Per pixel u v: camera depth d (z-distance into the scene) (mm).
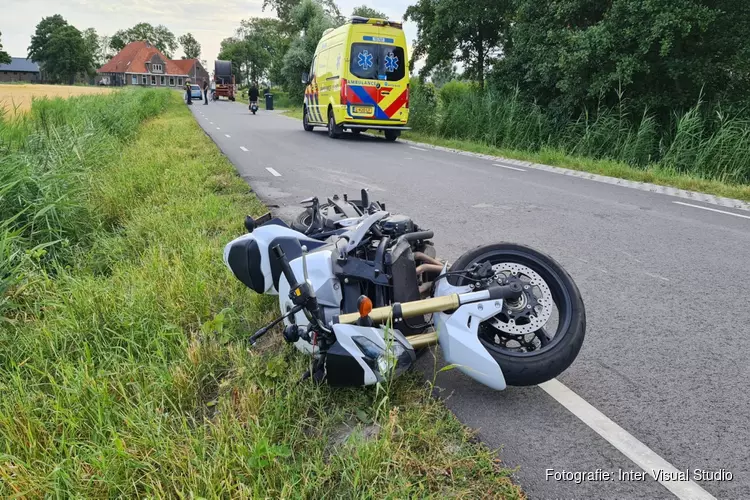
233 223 6676
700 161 12836
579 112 18453
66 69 145125
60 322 4129
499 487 2592
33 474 2627
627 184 10953
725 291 5102
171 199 7820
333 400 3250
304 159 13945
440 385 3516
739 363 3789
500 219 7809
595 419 3160
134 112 21000
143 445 2803
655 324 4406
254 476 2566
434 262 3795
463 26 22891
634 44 15875
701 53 15547
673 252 6293
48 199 6164
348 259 3393
